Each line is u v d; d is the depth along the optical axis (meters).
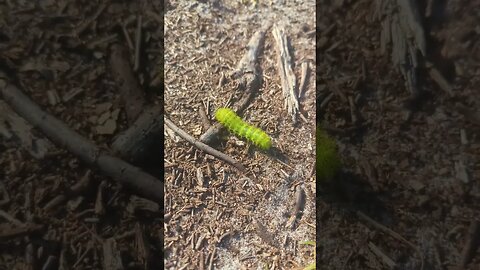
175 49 0.36
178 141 0.35
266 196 0.35
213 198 0.34
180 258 0.33
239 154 0.35
